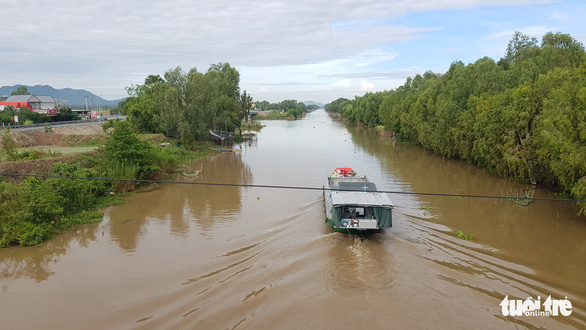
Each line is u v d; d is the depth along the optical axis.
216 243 18.14
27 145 42.00
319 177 34.25
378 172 36.50
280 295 13.01
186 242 18.39
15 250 17.77
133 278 14.67
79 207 23.64
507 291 13.23
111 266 15.82
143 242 18.53
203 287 13.81
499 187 29.80
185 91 52.84
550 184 29.44
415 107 54.84
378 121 97.75
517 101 29.75
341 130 98.44
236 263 15.77
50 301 13.08
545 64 37.16
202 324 11.48
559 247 17.30
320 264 15.27
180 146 50.91
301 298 12.80
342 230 17.39
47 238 19.12
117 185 27.98
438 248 17.05
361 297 12.79
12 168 25.53
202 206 24.94
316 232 19.19
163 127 50.78
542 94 28.14
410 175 34.97
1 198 19.84
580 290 13.32
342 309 12.11
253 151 53.19
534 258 16.08
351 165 40.75
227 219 21.95
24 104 92.44
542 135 23.22
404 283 13.70
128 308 12.51
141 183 30.22
